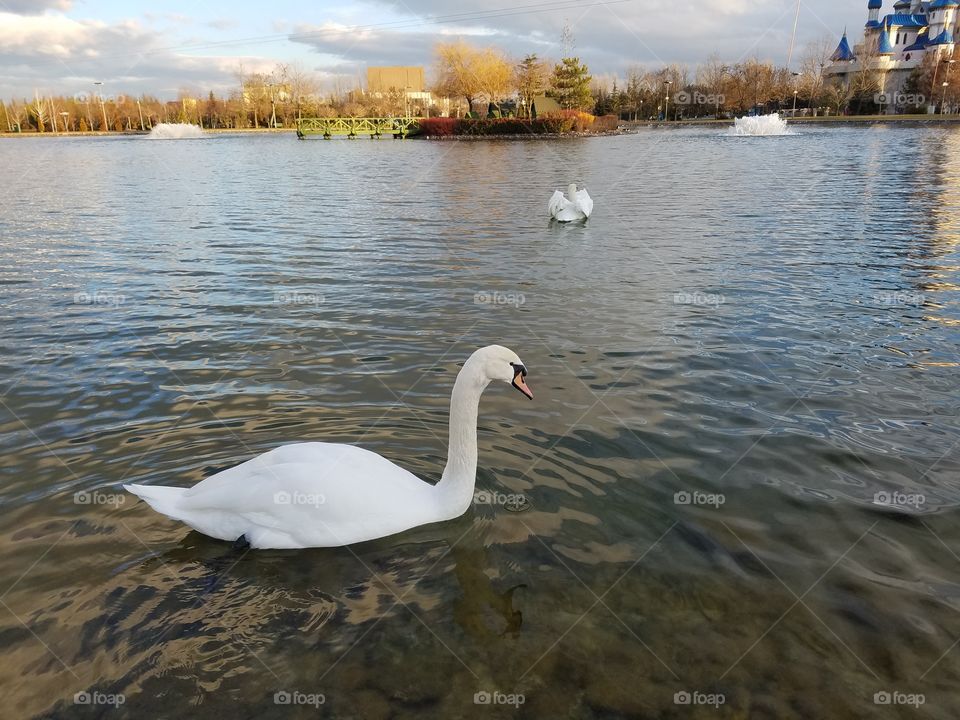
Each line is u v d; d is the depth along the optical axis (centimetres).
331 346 845
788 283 1145
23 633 373
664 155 4141
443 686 346
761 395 695
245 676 350
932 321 929
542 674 354
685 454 576
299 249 1464
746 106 9638
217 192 2528
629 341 859
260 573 427
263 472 445
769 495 516
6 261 1337
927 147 4312
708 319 951
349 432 613
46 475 534
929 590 416
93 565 430
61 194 2472
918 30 11969
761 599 409
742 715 332
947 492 519
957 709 335
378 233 1664
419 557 445
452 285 1150
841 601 407
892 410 660
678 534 470
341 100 10169
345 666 358
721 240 1546
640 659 365
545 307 1015
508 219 1883
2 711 326
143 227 1738
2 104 10975
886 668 360
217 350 830
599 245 1509
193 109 11681
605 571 433
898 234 1580
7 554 438
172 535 464
